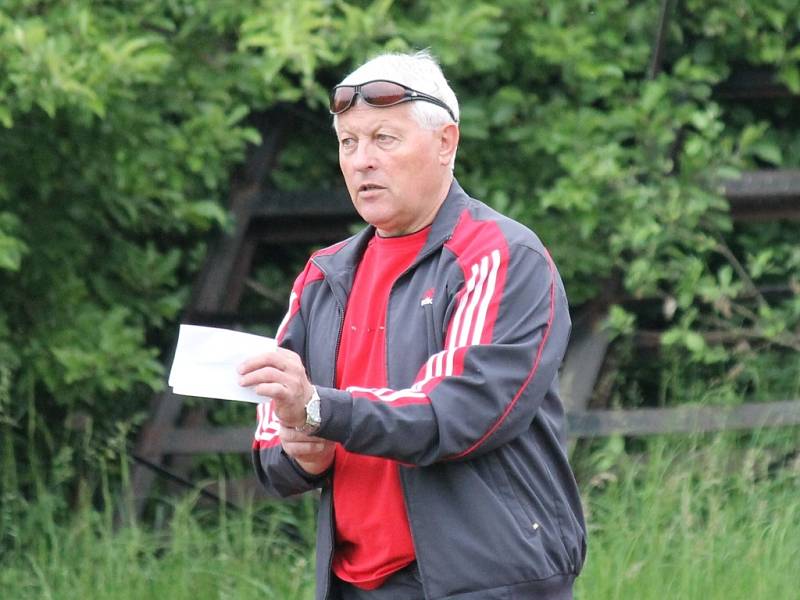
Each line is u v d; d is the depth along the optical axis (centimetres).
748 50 2205
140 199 2038
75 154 1972
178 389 1005
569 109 2161
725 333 2189
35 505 1995
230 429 2106
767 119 2341
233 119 2022
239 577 1850
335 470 1109
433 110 1086
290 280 2322
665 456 2078
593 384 2156
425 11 2100
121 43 1888
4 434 2091
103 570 1866
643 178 2127
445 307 1066
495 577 1046
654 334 2219
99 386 2073
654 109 2091
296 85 2183
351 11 1955
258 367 985
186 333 1014
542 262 1070
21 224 1977
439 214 1103
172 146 1994
